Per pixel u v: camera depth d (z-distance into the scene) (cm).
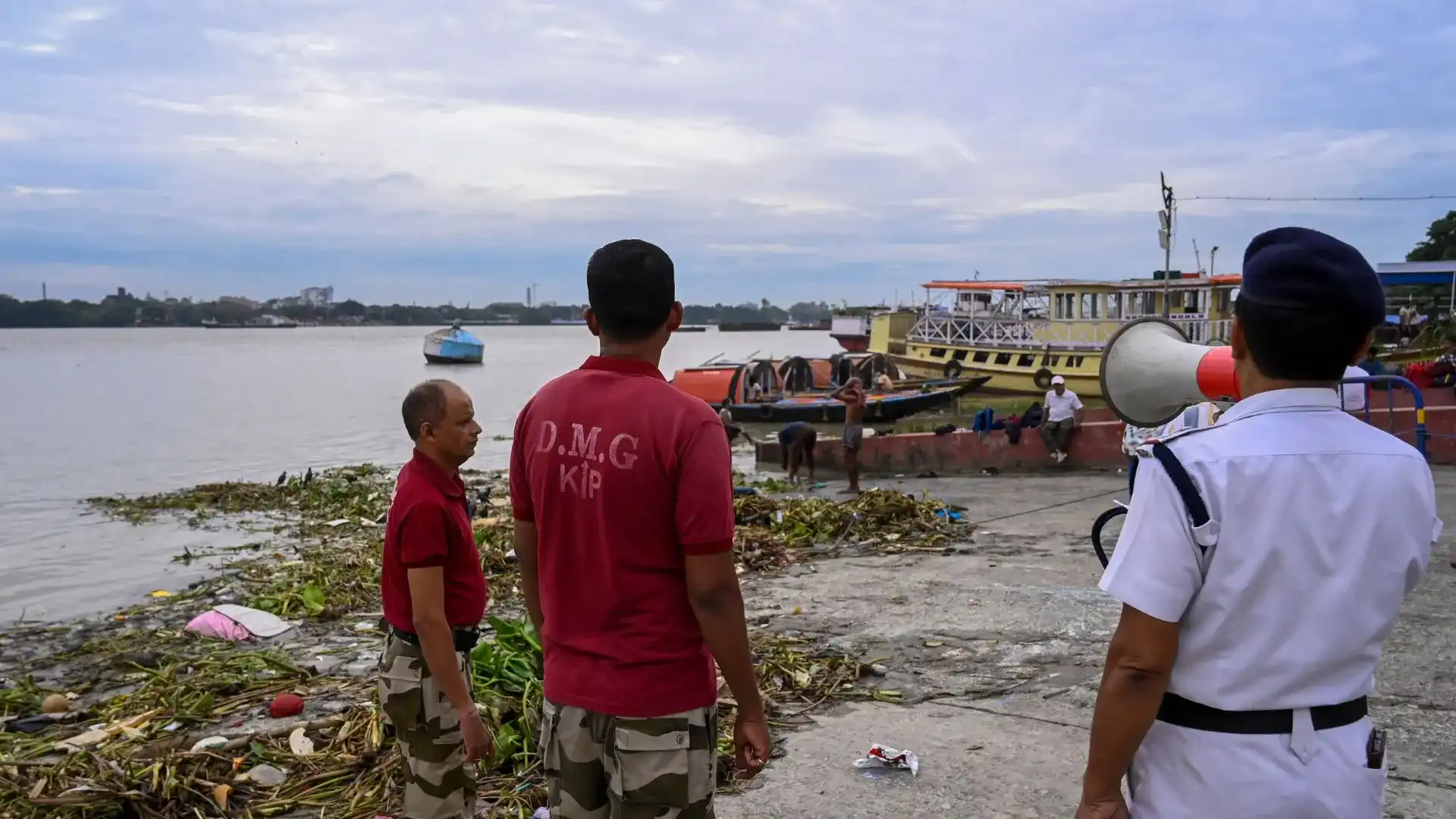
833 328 6650
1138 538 198
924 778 439
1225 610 190
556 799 267
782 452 1878
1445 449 1284
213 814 450
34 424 3247
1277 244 200
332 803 455
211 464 2281
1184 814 195
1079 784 425
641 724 249
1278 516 187
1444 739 443
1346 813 187
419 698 347
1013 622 685
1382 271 4556
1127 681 197
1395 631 594
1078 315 3600
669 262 263
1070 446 1583
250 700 616
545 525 262
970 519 1155
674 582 252
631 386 254
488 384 5462
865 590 818
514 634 589
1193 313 3406
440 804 354
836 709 541
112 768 476
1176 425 500
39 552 1291
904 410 3152
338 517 1512
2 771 486
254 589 1017
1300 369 195
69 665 776
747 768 260
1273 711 189
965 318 4034
